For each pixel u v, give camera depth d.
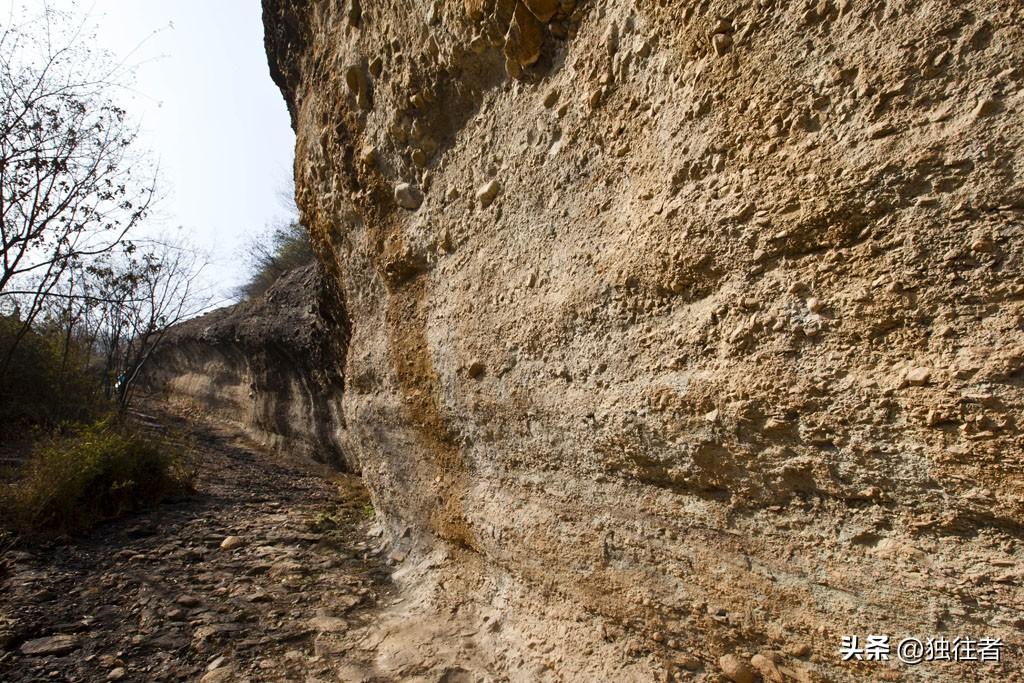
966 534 1.08
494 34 2.19
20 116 6.22
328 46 3.55
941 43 1.08
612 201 1.80
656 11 1.62
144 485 4.67
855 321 1.18
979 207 1.02
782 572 1.38
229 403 12.31
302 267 11.52
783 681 1.38
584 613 1.94
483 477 2.57
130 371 11.26
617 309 1.73
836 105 1.22
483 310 2.39
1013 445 0.97
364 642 2.49
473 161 2.48
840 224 1.20
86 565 3.34
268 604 2.88
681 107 1.55
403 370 3.15
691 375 1.50
